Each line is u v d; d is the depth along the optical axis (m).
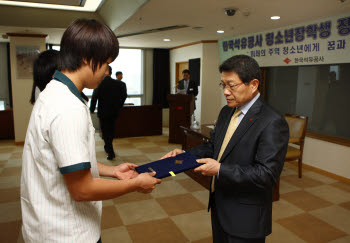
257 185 1.15
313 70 4.50
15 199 3.16
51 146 0.78
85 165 0.77
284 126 1.21
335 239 2.40
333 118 4.22
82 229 0.90
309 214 2.85
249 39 5.64
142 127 6.55
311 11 3.68
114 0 4.25
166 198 3.18
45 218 0.84
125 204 3.02
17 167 4.28
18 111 5.60
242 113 1.32
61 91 0.81
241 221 1.26
